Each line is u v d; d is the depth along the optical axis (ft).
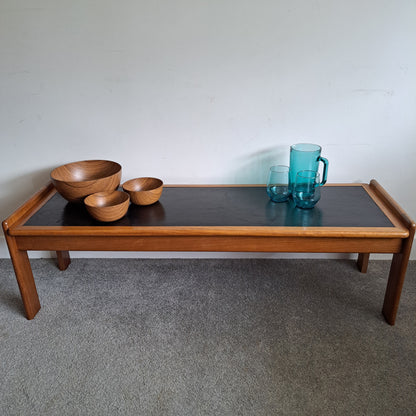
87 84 6.30
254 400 4.72
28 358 5.35
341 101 6.28
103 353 5.41
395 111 6.30
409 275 6.77
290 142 6.59
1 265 7.31
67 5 5.83
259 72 6.15
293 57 6.05
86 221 5.54
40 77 6.26
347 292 6.45
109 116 6.51
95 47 6.07
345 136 6.50
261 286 6.63
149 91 6.32
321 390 4.82
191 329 5.77
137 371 5.14
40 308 6.23
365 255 6.72
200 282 6.76
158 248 5.46
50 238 5.43
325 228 5.19
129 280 6.84
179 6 5.80
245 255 7.38
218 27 5.90
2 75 6.25
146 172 6.92
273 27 5.88
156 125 6.55
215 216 5.63
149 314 6.07
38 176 6.98
